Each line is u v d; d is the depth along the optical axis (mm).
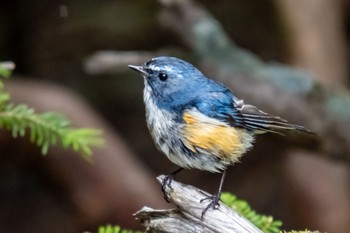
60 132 8359
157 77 8250
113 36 17797
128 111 17703
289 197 15133
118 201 14086
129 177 14297
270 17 18031
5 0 17750
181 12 13430
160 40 17797
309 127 13328
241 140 8180
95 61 13234
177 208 7133
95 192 14078
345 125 13250
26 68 17781
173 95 8141
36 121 8375
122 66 13266
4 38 17734
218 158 7984
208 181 17328
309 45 15500
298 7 15672
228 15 18203
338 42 15758
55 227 16547
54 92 14750
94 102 17531
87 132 8414
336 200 14500
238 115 8195
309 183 14688
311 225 14633
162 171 17422
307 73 13945
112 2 18203
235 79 13430
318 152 13516
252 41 18062
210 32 13438
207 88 8211
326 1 15875
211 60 13484
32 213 16859
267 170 17375
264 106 13391
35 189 17000
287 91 13359
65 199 14547
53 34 17844
